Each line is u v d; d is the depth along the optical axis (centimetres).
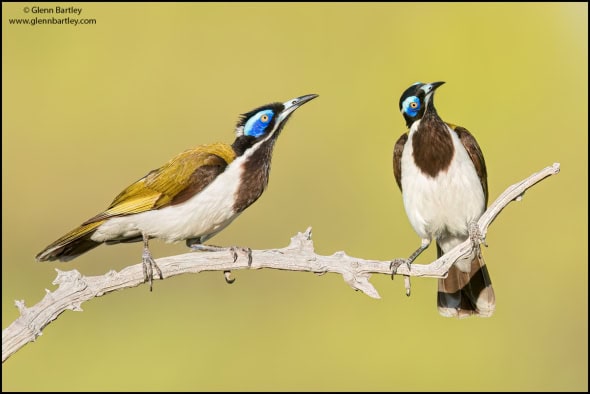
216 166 848
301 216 1914
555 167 801
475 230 802
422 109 877
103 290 764
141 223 846
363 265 793
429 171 873
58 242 830
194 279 1634
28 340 723
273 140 877
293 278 1623
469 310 923
